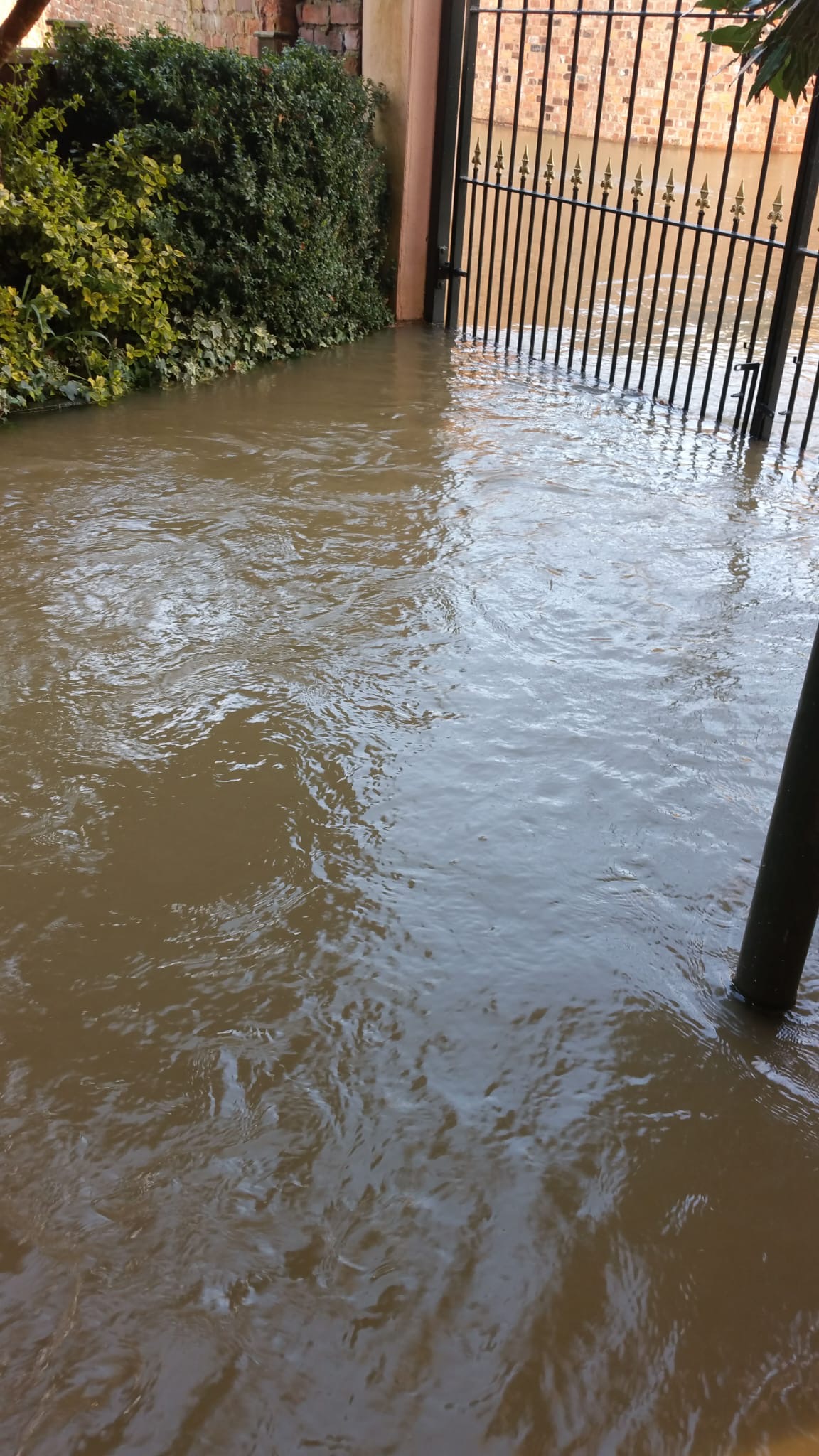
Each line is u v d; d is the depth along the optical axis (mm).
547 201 6641
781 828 2158
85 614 3777
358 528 4543
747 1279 1786
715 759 3141
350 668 3512
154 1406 1566
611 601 4012
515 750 3131
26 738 3102
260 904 2531
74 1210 1839
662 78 14570
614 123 15125
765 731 3283
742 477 5332
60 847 2686
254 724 3205
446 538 4477
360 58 7609
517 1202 1888
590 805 2916
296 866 2654
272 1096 2064
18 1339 1641
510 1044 2203
